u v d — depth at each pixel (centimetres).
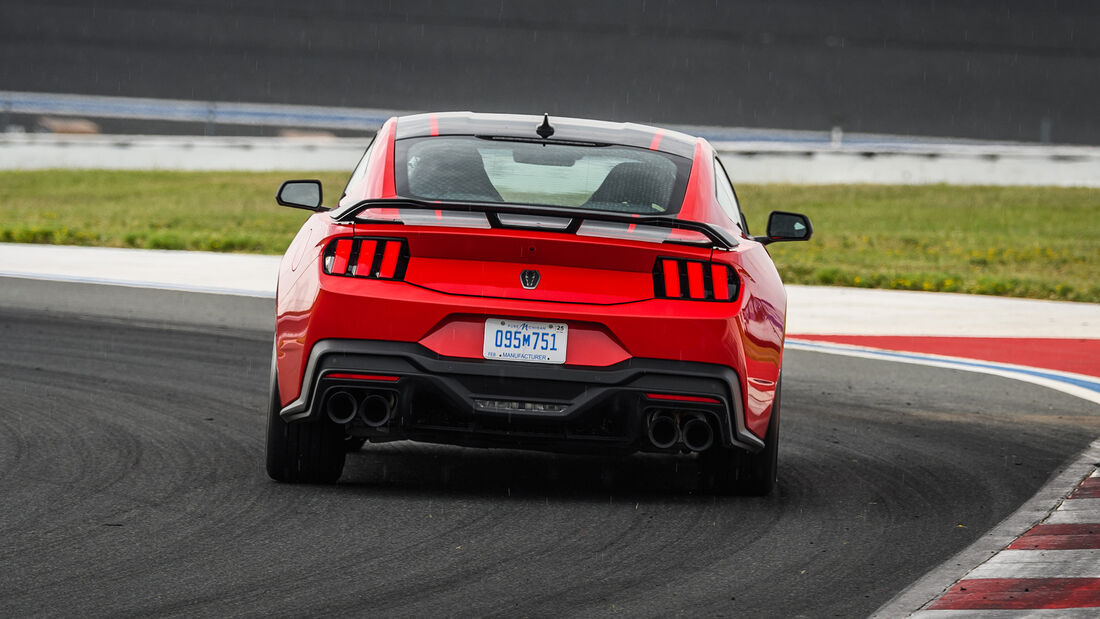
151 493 1941
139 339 3784
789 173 13650
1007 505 2027
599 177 2011
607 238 1802
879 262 8438
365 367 1797
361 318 1797
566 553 1667
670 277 1817
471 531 1761
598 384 1786
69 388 2923
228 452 2275
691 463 2352
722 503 1997
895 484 2183
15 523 1742
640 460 2366
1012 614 1434
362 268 1816
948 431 2730
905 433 2698
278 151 14362
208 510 1841
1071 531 1850
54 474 2058
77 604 1391
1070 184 13562
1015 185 13600
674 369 1800
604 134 2155
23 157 14050
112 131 19588
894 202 12406
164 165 14250
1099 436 2695
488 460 2302
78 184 12888
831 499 2050
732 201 2164
